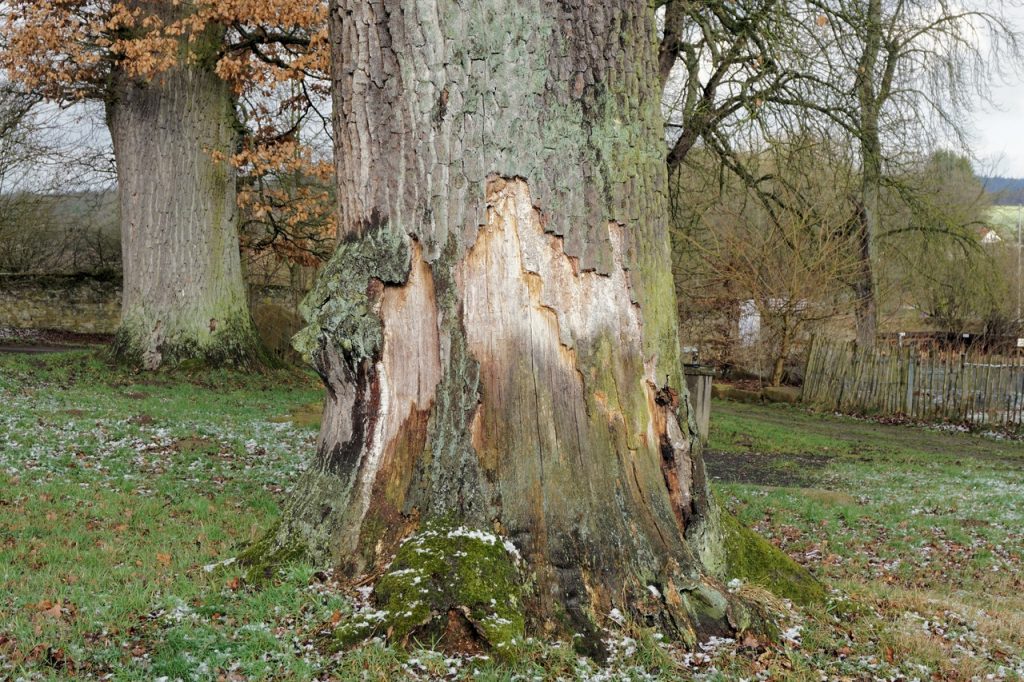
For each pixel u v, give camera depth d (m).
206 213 19.34
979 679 4.99
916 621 5.91
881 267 28.06
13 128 26.23
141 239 19.08
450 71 5.12
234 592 5.06
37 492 7.80
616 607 4.96
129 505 7.76
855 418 23.45
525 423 5.11
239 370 19.31
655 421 5.48
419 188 5.17
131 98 18.91
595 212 5.29
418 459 5.18
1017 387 21.38
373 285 5.24
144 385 17.55
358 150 5.30
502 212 5.14
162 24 17.38
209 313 19.38
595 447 5.20
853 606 5.84
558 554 4.95
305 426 14.08
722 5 17.27
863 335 26.70
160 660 4.14
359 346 5.22
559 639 4.72
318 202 23.55
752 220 26.78
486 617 4.53
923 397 23.02
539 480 5.07
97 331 36.38
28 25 17.19
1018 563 8.50
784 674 4.65
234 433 12.41
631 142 5.44
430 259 5.17
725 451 16.31
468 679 4.21
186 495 8.38
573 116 5.25
